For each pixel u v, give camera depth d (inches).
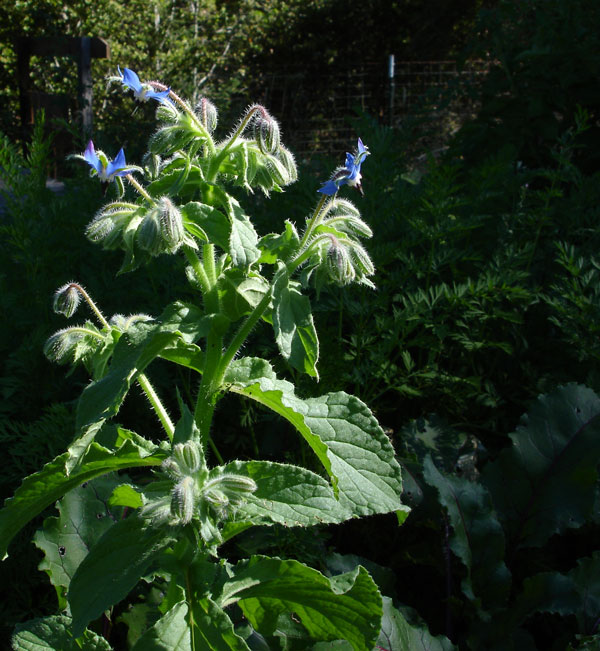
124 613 14.8
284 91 86.0
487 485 18.1
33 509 11.4
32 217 23.2
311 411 11.4
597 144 30.5
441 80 87.7
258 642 13.9
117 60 73.7
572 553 18.9
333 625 12.2
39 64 73.5
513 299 21.1
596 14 31.2
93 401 9.6
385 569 16.0
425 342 20.1
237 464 11.1
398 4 94.0
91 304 12.1
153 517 9.9
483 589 16.4
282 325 10.3
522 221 23.0
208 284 11.2
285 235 11.2
